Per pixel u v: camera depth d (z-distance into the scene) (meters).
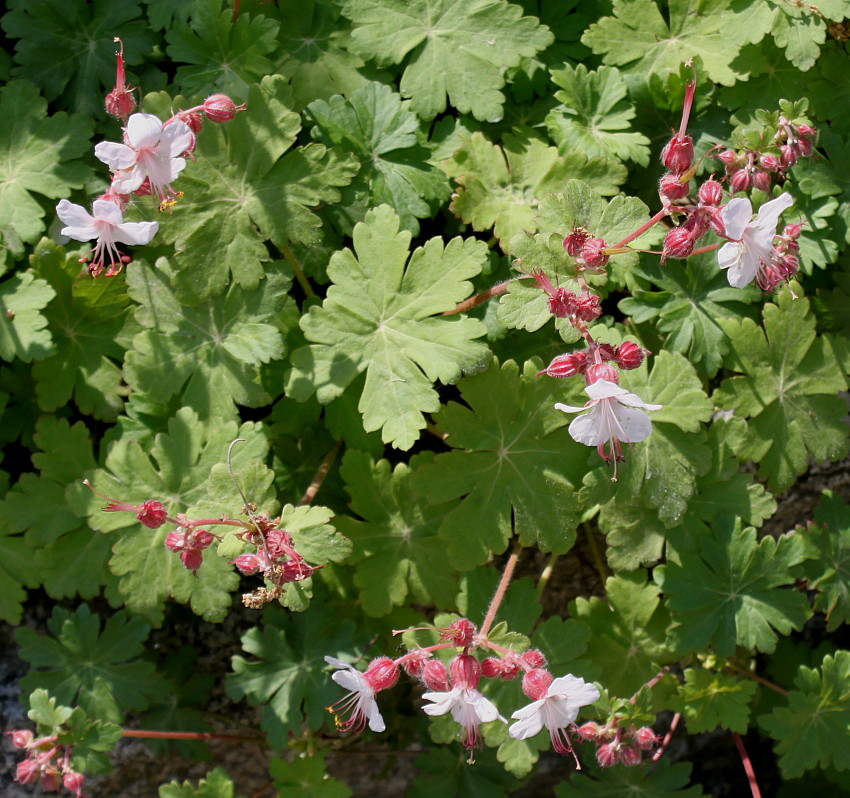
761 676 0.86
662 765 0.79
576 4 0.80
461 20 0.77
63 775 0.73
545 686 0.68
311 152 0.75
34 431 0.78
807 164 0.78
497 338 0.75
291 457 0.77
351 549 0.72
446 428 0.74
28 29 0.78
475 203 0.76
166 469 0.74
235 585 0.73
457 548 0.74
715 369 0.76
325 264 0.77
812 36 0.77
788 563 0.76
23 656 0.77
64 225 0.77
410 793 0.79
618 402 0.67
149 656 0.80
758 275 0.70
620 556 0.75
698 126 0.79
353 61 0.78
